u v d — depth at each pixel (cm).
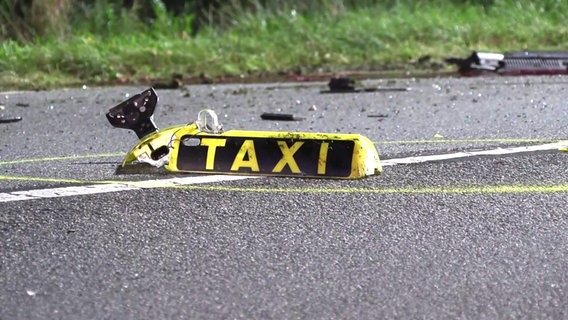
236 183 580
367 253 465
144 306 407
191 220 516
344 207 535
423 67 1308
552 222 509
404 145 717
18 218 522
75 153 713
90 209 537
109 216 524
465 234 491
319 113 922
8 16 1470
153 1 1680
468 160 649
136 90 1125
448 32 1495
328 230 498
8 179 616
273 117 886
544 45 1495
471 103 963
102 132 817
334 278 435
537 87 1074
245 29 1543
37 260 461
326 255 463
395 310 401
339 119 878
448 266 448
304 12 1653
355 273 441
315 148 595
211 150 606
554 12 1648
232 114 928
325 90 1098
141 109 624
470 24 1542
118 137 786
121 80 1228
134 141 762
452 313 398
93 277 439
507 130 782
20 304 411
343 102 995
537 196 557
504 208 533
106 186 584
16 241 486
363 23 1510
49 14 1481
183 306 407
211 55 1329
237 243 480
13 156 709
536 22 1580
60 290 425
